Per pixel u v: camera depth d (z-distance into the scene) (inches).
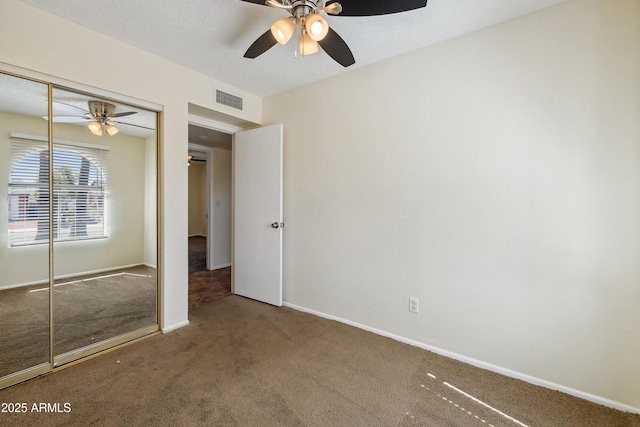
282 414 63.4
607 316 67.2
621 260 65.6
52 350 80.1
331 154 111.9
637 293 64.3
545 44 72.4
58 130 80.9
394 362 84.3
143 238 101.2
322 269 116.0
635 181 63.9
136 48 90.8
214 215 192.7
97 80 82.4
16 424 59.1
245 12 73.9
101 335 92.1
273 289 127.6
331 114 111.6
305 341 96.2
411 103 92.8
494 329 80.8
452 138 85.7
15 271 76.7
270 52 93.0
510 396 70.2
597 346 68.5
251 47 73.9
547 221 73.2
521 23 75.2
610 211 66.4
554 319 72.9
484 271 81.8
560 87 71.0
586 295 69.2
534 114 74.2
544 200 73.3
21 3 69.7
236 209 140.7
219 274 181.0
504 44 77.5
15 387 71.1
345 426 60.5
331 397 69.1
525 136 75.4
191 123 122.7
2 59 67.6
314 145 117.0
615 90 65.4
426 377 77.4
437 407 66.3
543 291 74.1
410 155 93.4
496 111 79.0
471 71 82.4
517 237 77.0
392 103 96.6
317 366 81.7
